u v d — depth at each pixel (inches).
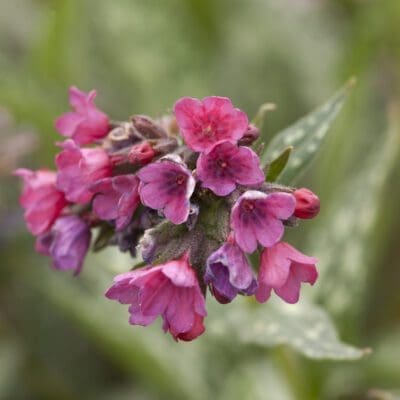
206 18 27.0
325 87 26.7
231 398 21.2
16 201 23.3
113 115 26.0
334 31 28.7
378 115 23.4
